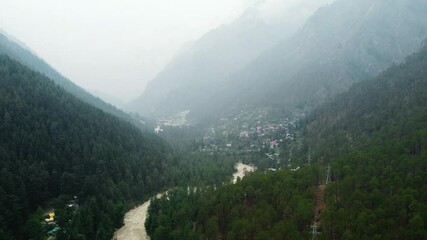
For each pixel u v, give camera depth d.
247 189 167.00
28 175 179.75
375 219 124.31
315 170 174.12
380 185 143.12
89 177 193.88
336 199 146.25
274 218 144.25
